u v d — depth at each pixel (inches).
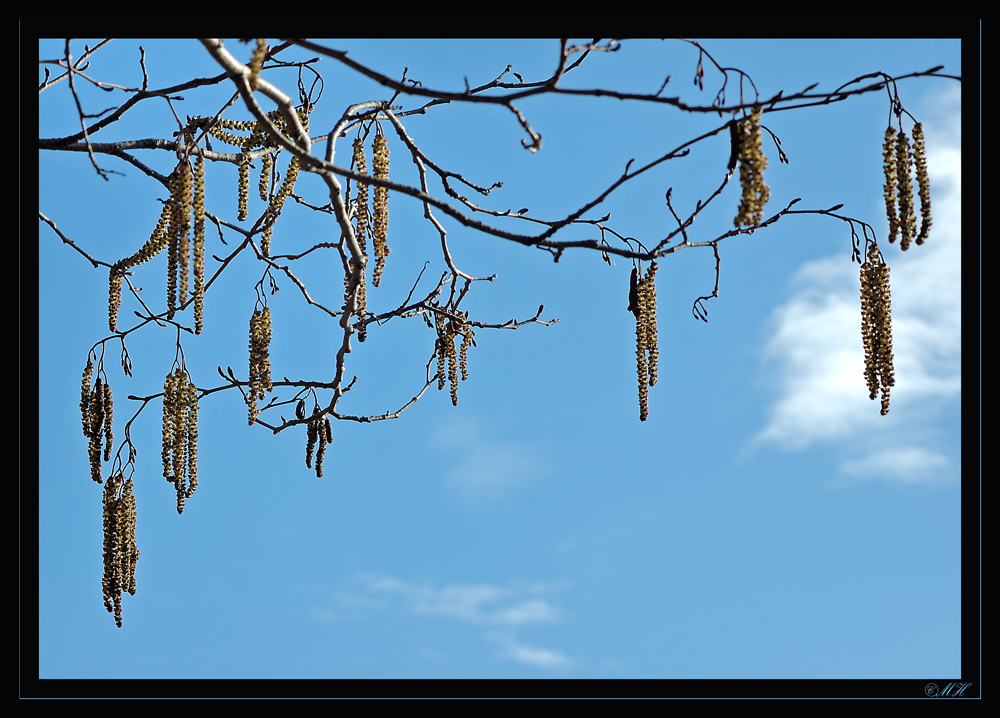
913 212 163.6
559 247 172.9
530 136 167.6
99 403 226.2
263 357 232.2
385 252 225.6
